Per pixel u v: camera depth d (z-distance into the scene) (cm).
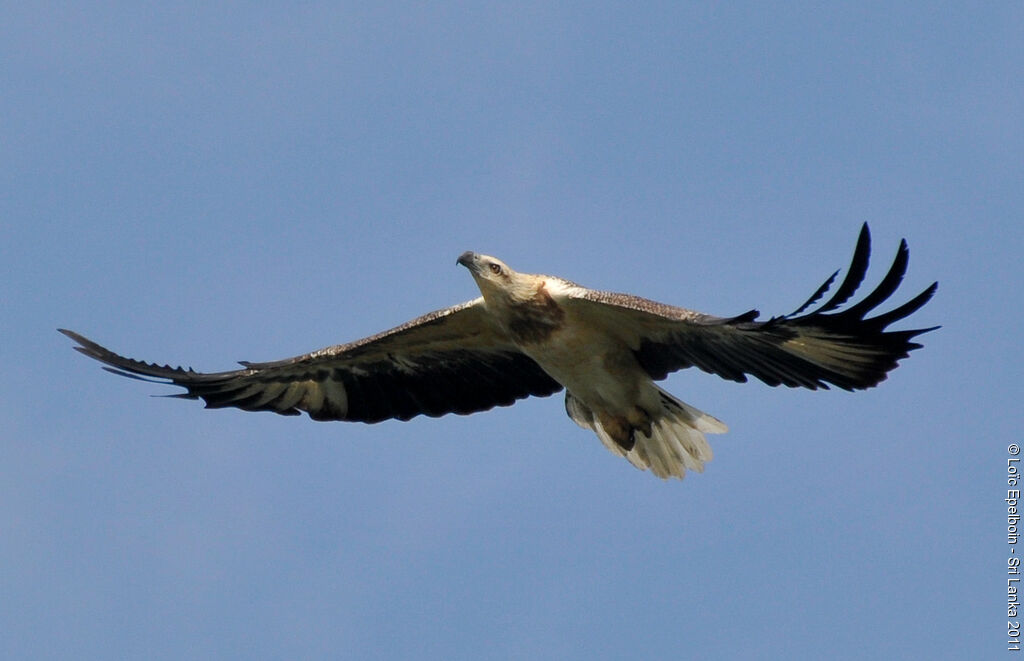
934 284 1433
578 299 1633
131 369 1775
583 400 1747
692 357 1636
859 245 1407
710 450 1716
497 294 1683
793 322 1493
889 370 1507
